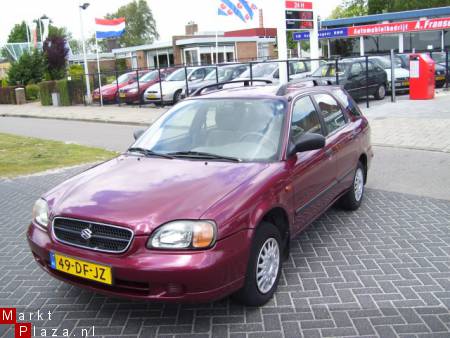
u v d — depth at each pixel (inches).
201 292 140.3
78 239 151.6
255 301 158.6
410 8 1946.4
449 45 1034.7
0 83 1513.3
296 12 765.3
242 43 1727.4
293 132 192.5
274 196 164.9
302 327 150.2
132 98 964.6
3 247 231.0
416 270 186.5
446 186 298.7
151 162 185.9
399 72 821.9
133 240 141.6
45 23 1470.2
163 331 151.3
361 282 178.2
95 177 177.3
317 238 223.3
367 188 303.3
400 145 423.2
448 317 152.9
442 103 641.0
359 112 268.2
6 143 583.5
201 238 140.6
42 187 350.0
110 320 159.2
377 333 145.7
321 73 708.0
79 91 1124.5
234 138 190.7
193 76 916.6
